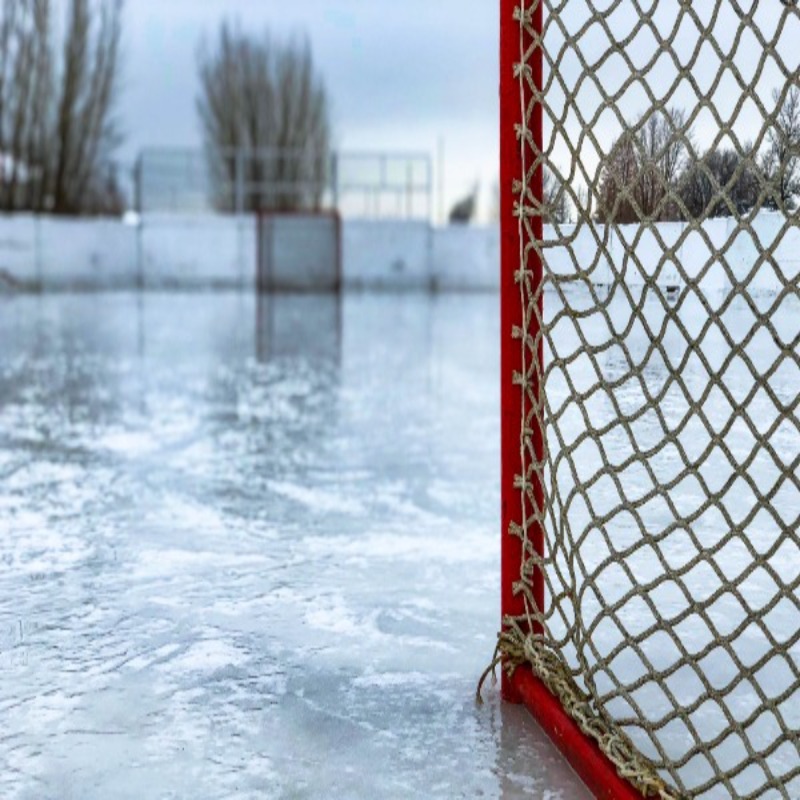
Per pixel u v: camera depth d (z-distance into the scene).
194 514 2.78
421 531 2.60
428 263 17.45
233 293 16.83
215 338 8.87
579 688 1.47
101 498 2.97
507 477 1.60
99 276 16.30
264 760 1.42
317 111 20.98
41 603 2.06
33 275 15.65
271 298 15.52
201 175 17.39
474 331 9.85
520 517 1.61
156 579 2.22
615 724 1.34
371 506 2.87
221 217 16.77
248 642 1.86
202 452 3.71
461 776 1.37
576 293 1.55
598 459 1.69
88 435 4.06
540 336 1.49
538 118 1.53
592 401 1.65
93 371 6.32
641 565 1.79
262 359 7.16
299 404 4.98
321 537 2.54
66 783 1.35
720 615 1.76
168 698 1.62
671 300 1.47
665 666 1.64
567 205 1.49
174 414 4.63
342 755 1.43
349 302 14.76
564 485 1.71
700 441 1.65
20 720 1.54
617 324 1.58
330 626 1.93
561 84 1.40
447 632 1.90
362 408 4.85
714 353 1.60
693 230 1.18
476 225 17.67
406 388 5.62
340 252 17.20
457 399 5.18
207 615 1.99
